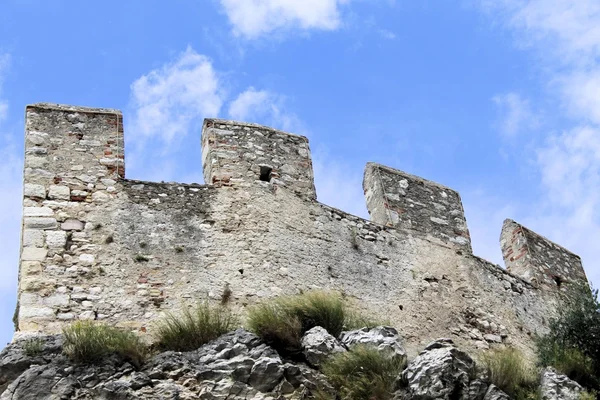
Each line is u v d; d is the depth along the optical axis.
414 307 18.53
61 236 16.20
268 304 16.30
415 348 17.84
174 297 16.08
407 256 19.28
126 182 17.36
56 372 13.75
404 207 20.12
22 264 15.67
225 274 16.75
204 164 18.81
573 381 15.79
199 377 14.19
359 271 18.33
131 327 15.44
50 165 17.09
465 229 20.72
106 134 17.84
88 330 14.38
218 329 15.39
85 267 15.94
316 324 15.84
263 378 14.31
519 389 15.37
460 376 14.57
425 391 14.26
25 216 16.28
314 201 18.81
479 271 20.17
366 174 20.73
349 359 14.78
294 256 17.67
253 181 18.39
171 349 15.02
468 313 19.22
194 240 17.00
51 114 17.81
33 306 15.23
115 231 16.58
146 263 16.36
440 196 20.95
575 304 19.58
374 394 14.41
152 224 16.94
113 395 13.56
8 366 13.81
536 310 20.70
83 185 17.03
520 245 22.02
